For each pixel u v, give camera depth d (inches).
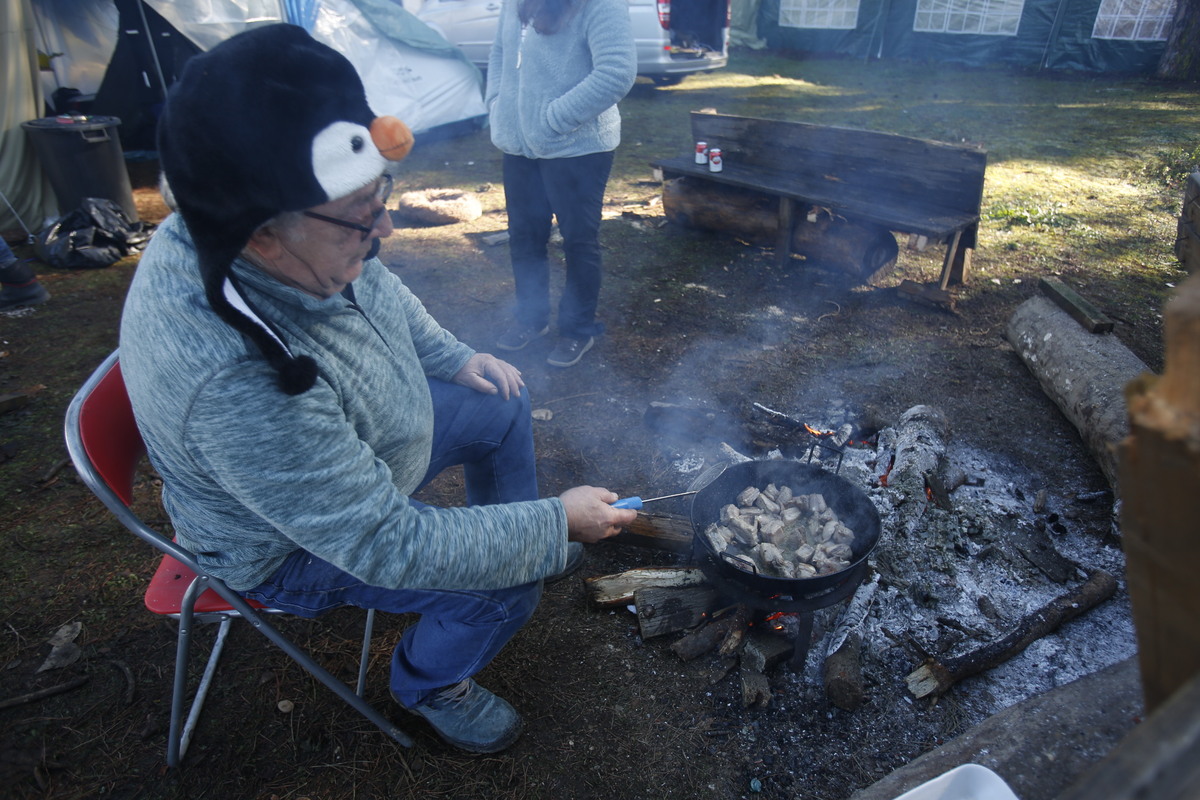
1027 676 77.2
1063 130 308.8
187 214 38.3
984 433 116.0
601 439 119.6
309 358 44.7
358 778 70.3
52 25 296.7
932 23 485.7
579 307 137.6
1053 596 85.7
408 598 58.9
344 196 42.1
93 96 313.6
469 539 52.9
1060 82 422.0
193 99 36.4
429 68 300.8
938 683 74.7
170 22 237.6
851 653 76.4
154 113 293.6
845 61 514.3
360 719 76.2
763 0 552.4
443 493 108.6
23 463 115.0
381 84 285.0
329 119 39.8
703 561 72.6
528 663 81.8
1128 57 430.3
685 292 172.2
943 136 302.5
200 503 51.8
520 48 117.9
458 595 58.7
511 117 123.3
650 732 74.0
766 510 81.8
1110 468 100.4
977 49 477.7
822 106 364.5
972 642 79.7
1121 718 54.3
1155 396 19.4
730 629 81.1
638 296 170.6
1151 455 19.7
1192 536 19.9
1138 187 233.6
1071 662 77.9
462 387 74.6
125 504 58.2
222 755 72.5
